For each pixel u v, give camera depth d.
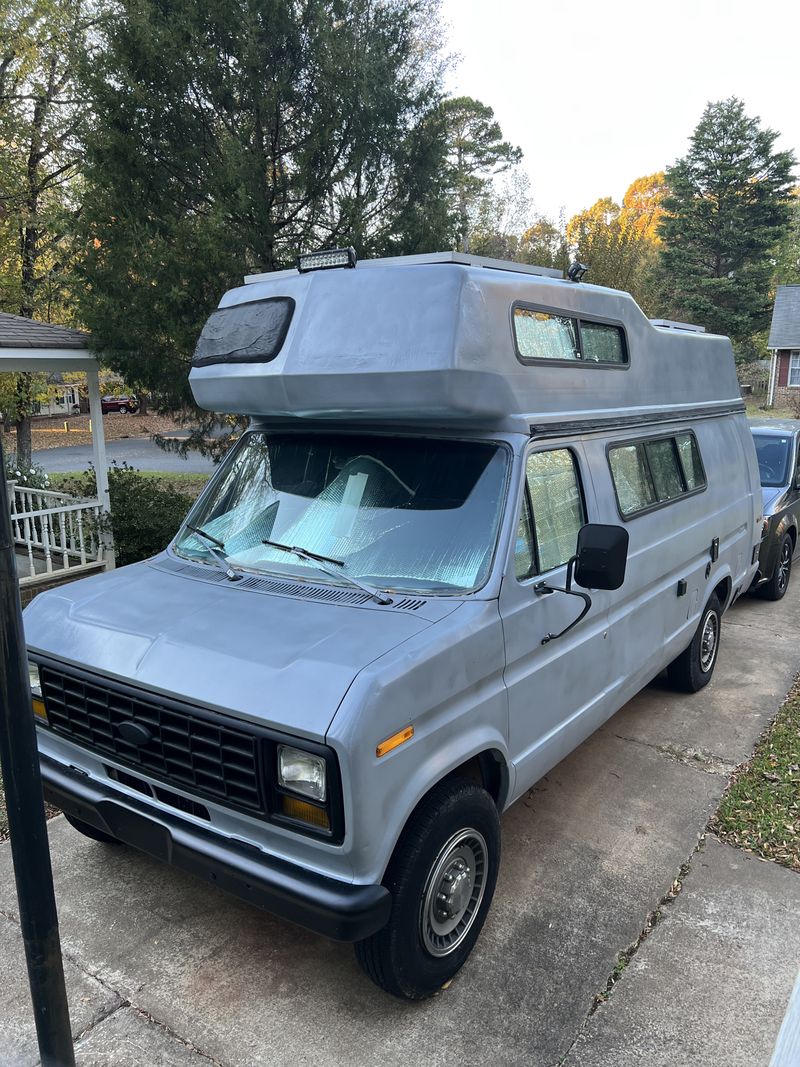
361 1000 3.15
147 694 2.94
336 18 10.71
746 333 36.69
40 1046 2.61
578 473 4.00
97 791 3.24
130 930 3.55
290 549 3.57
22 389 16.61
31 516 8.65
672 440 5.25
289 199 10.81
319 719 2.54
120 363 9.47
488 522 3.36
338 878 2.65
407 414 3.38
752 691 6.23
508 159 44.81
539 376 3.71
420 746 2.81
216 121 10.69
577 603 3.84
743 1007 3.10
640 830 4.31
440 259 3.54
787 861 4.04
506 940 3.46
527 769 3.58
